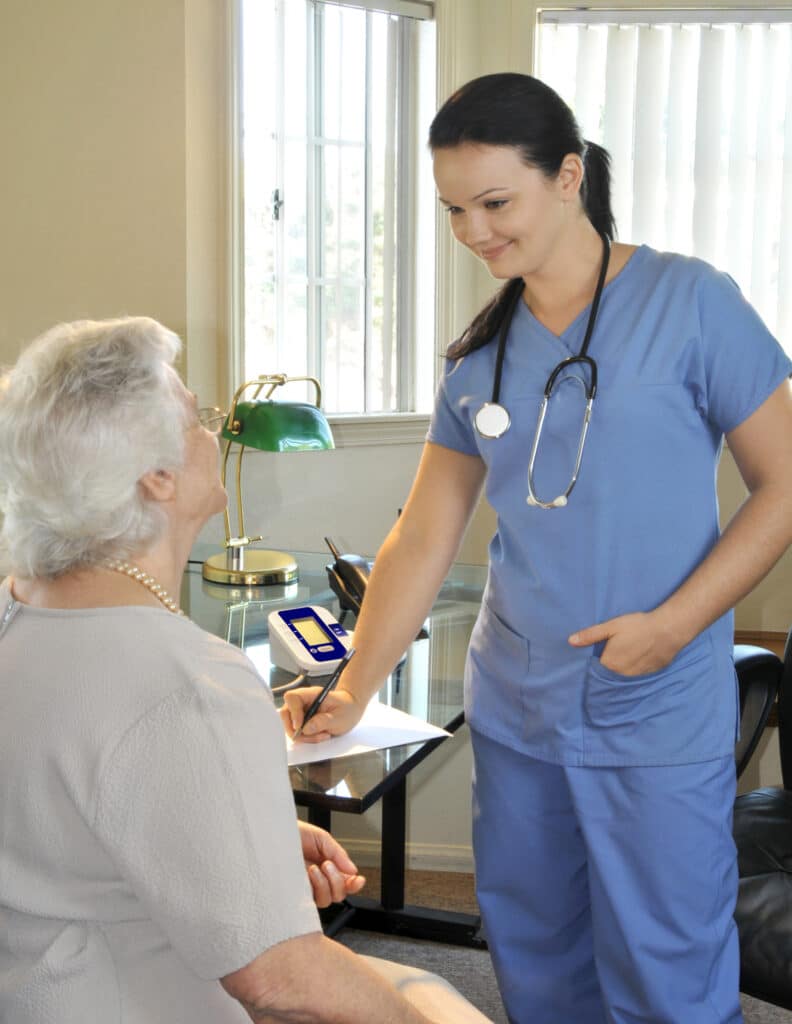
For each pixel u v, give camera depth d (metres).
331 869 1.22
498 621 1.48
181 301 2.71
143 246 2.71
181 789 0.83
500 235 1.32
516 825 1.48
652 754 1.37
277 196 2.90
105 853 0.87
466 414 1.50
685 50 3.05
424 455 1.60
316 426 2.29
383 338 3.10
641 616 1.32
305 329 3.00
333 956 0.86
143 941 0.90
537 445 1.39
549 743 1.42
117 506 0.93
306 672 1.71
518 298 1.46
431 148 1.31
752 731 1.93
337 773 1.39
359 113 2.97
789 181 3.10
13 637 0.93
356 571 2.10
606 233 1.41
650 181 3.10
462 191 1.29
